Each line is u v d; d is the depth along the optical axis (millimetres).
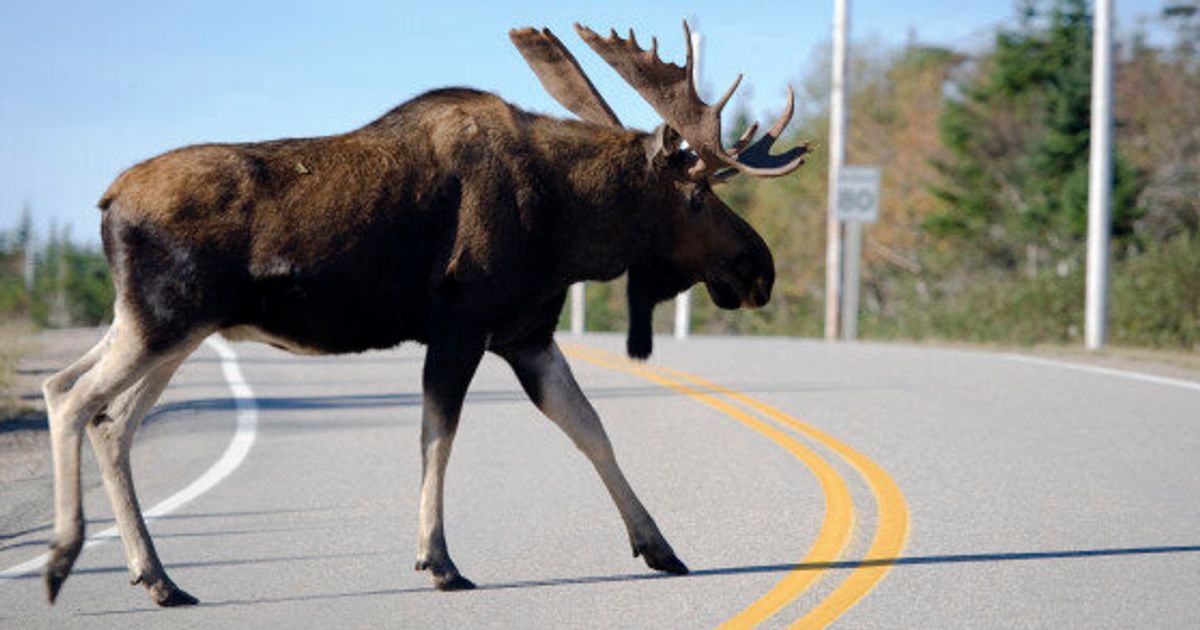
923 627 23344
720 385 60938
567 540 30797
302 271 24906
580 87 28797
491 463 41656
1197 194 146375
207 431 48688
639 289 28422
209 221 24391
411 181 25641
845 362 72188
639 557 29031
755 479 38125
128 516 25141
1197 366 68812
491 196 25875
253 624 23859
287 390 60906
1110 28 85125
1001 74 172875
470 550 29828
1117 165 144375
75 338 94875
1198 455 40844
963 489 35969
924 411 51156
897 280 183875
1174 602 24781
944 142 177500
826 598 25344
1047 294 101438
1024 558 28266
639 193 27422
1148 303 89062
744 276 28328
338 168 25359
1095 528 31078
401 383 63812
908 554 28797
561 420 27484
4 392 58219
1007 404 52906
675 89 26922
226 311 24609
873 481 37344
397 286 25734
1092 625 23344
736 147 27438
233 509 34688
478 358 25938
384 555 29391
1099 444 43000
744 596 25609
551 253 26750
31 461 41562
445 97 26734
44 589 24375
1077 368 67375
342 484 38281
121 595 25984
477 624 23781
